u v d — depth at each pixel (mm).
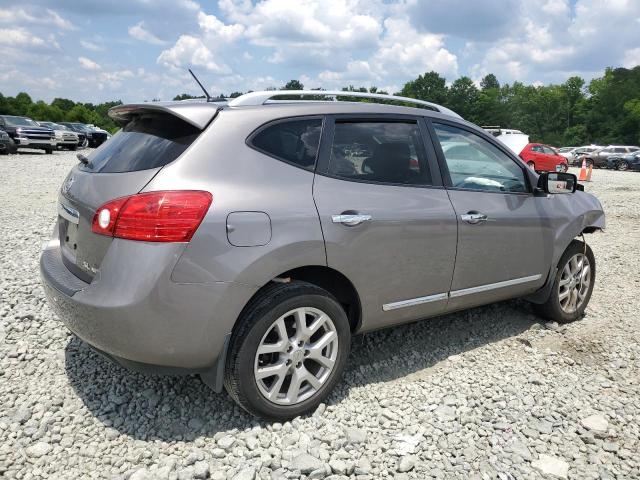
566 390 3592
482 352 4160
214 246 2697
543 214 4395
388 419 3182
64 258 3236
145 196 2656
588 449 2971
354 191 3266
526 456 2879
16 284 4906
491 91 116125
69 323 2900
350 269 3195
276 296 2898
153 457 2738
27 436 2855
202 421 3051
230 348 2857
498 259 4078
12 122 27438
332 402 3332
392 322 3596
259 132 3018
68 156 25859
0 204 9742
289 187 3006
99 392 3297
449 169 3852
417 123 3777
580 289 4895
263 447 2840
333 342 3184
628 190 18375
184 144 2844
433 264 3645
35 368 3537
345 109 3420
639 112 86125
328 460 2773
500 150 4270
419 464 2781
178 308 2652
